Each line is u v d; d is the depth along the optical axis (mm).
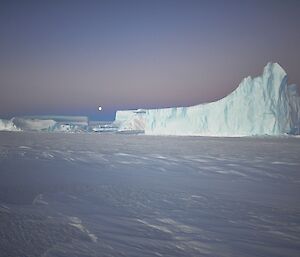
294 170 15430
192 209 7930
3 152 24781
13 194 9570
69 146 33125
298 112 58656
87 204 8367
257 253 5129
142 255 5023
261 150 28531
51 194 9609
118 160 19844
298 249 5301
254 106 58188
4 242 5539
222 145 36406
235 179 12797
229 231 6219
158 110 71688
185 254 5074
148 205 8297
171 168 16188
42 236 5852
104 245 5434
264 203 8602
